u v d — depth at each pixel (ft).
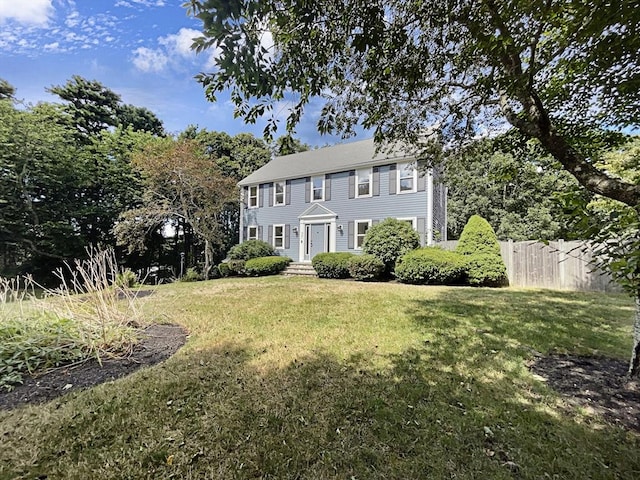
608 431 7.24
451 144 16.39
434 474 6.04
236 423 7.66
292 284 34.04
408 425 7.55
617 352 12.18
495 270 31.76
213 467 6.26
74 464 6.28
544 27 8.34
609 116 12.75
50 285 46.78
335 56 9.72
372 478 5.98
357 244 47.37
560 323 16.22
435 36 9.91
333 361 11.34
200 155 53.62
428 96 13.17
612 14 6.73
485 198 63.31
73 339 11.78
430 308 19.85
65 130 49.06
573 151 9.05
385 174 44.80
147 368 10.91
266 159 80.12
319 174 51.31
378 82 11.23
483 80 10.72
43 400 8.73
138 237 50.52
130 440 7.02
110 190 56.90
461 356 11.73
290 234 54.95
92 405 8.39
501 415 7.91
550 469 6.11
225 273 50.75
